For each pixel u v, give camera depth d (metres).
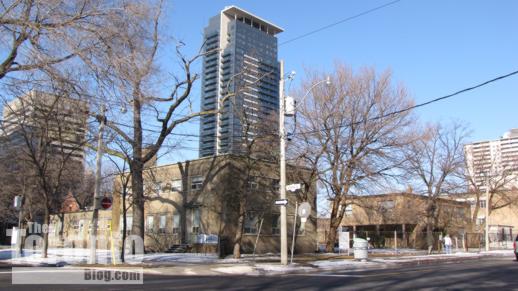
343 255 33.47
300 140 31.75
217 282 15.03
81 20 13.38
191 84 29.91
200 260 27.48
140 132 28.62
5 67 13.41
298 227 40.34
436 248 51.69
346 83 31.67
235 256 29.95
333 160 31.95
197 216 37.94
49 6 12.92
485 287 13.28
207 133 35.78
